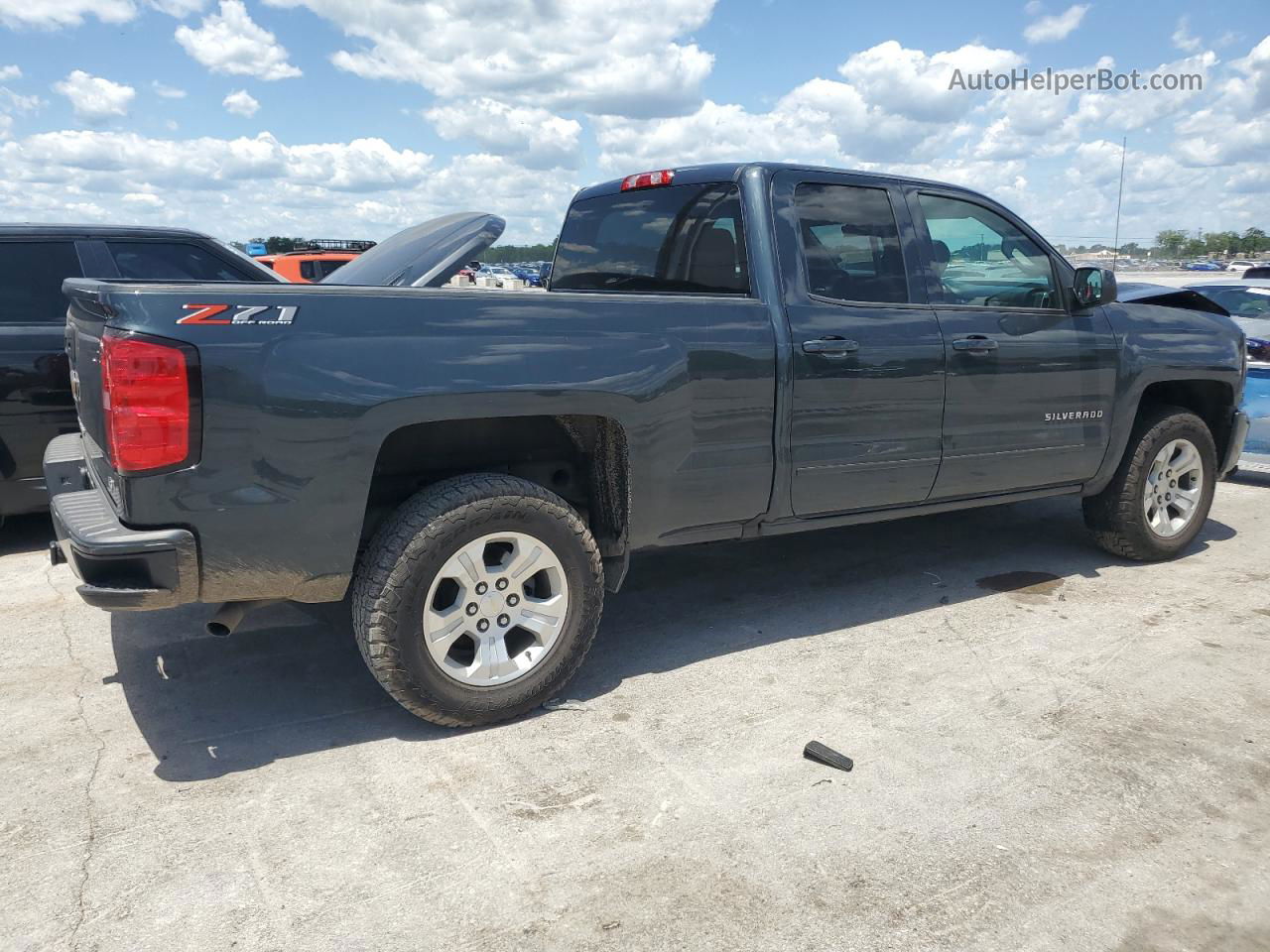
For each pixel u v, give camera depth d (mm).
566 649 3256
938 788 2828
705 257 3896
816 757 2975
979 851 2520
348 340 2756
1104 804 2748
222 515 2648
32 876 2383
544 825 2625
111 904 2277
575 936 2186
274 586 2799
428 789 2805
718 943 2162
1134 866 2461
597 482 3500
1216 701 3418
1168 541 5090
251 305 2648
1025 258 4496
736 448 3531
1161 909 2291
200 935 2174
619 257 4383
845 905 2295
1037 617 4281
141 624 4148
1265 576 4910
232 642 3957
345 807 2705
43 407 5117
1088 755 3029
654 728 3203
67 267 5301
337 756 3006
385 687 2979
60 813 2666
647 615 4316
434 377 2859
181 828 2596
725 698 3434
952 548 5418
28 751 3025
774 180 3770
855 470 3879
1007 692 3490
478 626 3092
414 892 2334
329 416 2729
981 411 4215
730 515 3621
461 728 3197
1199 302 5621
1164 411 4988
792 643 3973
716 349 3426
